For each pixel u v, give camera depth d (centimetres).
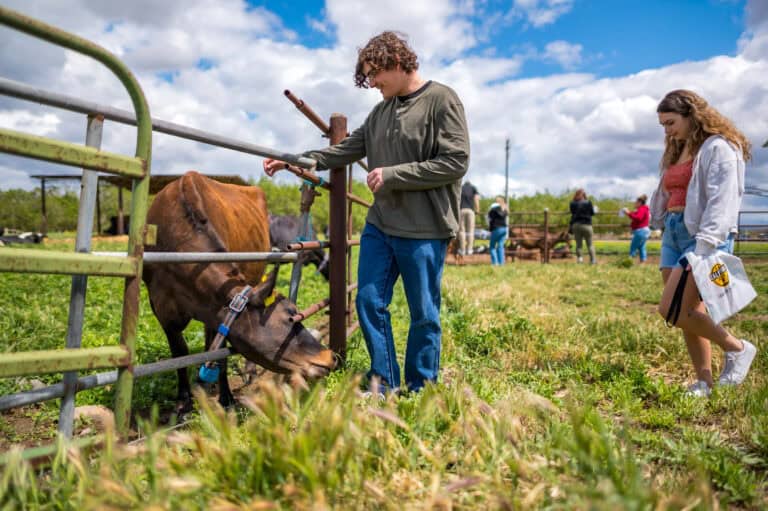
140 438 273
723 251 335
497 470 197
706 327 346
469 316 602
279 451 180
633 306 752
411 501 182
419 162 315
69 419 226
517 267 1377
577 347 466
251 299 289
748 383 349
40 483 207
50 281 777
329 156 375
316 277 1040
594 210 1575
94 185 229
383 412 209
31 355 204
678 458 243
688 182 356
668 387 348
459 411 243
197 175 359
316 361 285
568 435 244
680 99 350
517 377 396
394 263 342
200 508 171
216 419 196
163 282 319
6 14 176
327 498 176
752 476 226
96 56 208
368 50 313
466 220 1537
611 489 167
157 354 454
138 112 231
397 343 509
